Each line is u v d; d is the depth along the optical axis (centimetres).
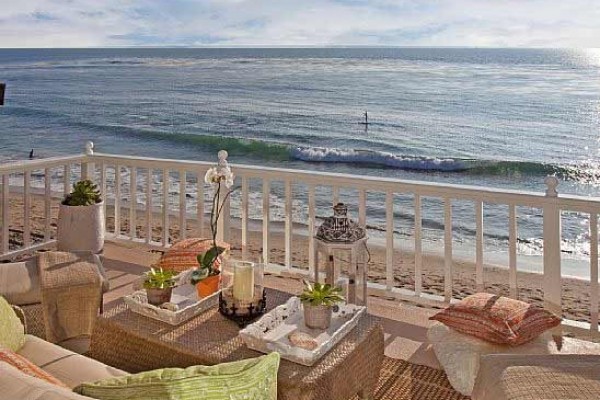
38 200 851
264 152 1316
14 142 1502
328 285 212
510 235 306
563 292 470
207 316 216
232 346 192
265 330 201
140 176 1041
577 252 613
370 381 208
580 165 1036
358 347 195
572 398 144
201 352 188
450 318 259
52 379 130
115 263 424
